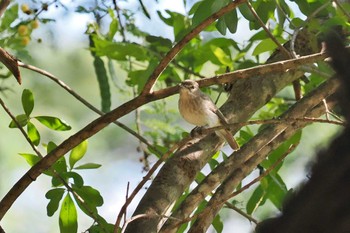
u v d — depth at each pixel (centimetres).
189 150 893
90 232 862
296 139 991
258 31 1187
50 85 1758
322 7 898
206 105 997
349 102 308
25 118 905
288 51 959
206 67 1452
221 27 884
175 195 854
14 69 835
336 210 291
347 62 314
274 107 1274
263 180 998
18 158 1617
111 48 1190
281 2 979
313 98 814
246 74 762
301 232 292
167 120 1350
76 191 886
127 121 1814
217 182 794
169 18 1271
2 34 1130
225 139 954
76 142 786
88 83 1791
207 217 746
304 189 299
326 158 301
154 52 1203
